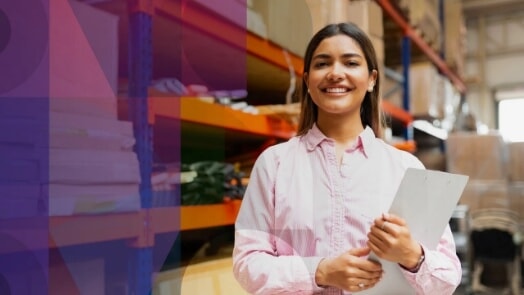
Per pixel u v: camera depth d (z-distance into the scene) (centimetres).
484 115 673
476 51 683
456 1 488
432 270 74
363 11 231
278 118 149
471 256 376
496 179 394
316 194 84
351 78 85
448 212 75
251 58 141
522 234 379
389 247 72
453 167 409
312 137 91
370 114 97
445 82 432
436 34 416
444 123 450
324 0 159
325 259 78
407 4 324
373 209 81
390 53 365
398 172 87
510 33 664
